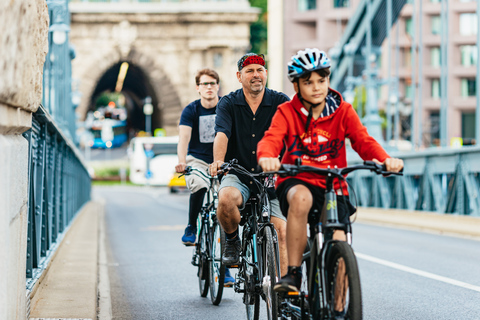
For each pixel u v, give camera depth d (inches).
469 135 3255.4
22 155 186.5
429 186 652.1
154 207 1318.9
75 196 807.1
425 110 3292.3
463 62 3238.2
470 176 566.6
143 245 552.1
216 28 2770.7
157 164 2434.8
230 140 252.2
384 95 3262.8
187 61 2805.1
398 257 431.8
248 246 236.2
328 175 177.2
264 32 3607.3
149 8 2758.4
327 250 174.6
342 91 1915.6
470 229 569.6
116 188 2741.1
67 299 259.1
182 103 2802.7
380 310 266.2
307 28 3221.0
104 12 2743.6
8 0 146.2
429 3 3272.6
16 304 172.2
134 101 4143.7
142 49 2790.4
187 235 313.4
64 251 436.8
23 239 187.9
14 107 168.2
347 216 181.2
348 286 160.2
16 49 155.4
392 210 740.0
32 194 258.2
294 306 194.7
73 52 1025.5
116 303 295.0
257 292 225.6
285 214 189.5
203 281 308.7
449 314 257.9
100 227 762.2
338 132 187.3
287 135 188.7
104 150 4175.7
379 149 181.0
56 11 687.1
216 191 287.6
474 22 3216.0
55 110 709.3
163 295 315.9
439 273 362.0
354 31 1665.8
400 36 3312.0
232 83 2778.1
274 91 250.8
